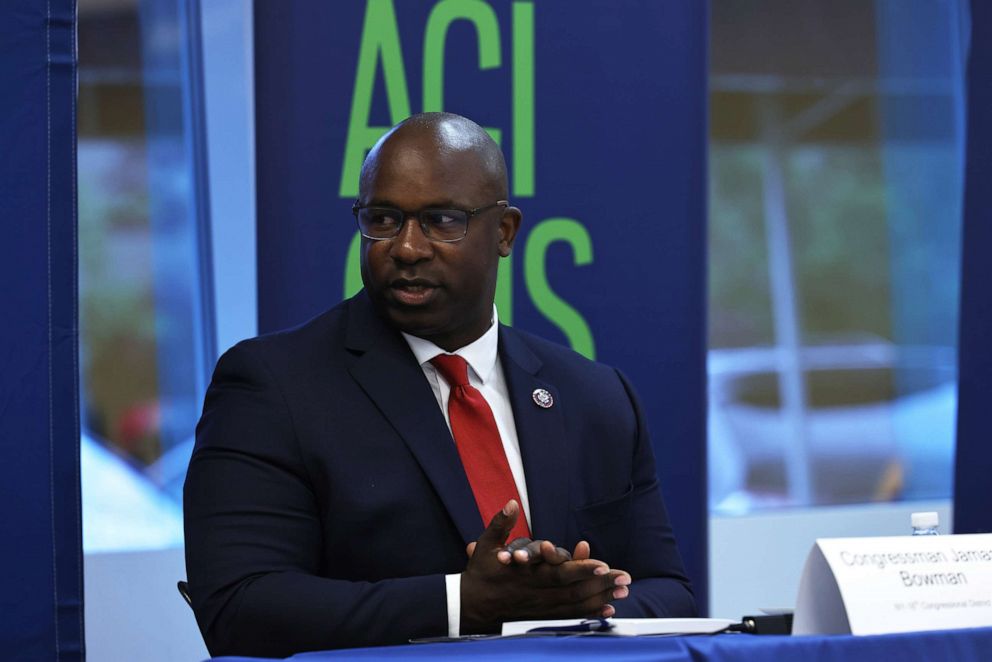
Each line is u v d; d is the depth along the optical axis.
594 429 3.82
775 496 8.84
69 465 4.70
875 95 9.05
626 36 5.52
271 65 5.14
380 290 3.49
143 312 7.72
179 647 7.48
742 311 8.84
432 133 3.50
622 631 2.71
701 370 5.60
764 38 8.88
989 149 6.18
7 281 4.65
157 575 7.48
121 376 7.68
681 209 5.57
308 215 5.15
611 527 3.76
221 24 7.69
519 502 3.58
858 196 9.03
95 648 7.32
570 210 5.46
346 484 3.43
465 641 2.67
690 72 5.58
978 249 6.19
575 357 4.00
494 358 3.77
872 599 2.67
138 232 7.72
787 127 8.93
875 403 9.03
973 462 6.16
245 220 7.78
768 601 8.55
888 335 9.06
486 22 5.38
